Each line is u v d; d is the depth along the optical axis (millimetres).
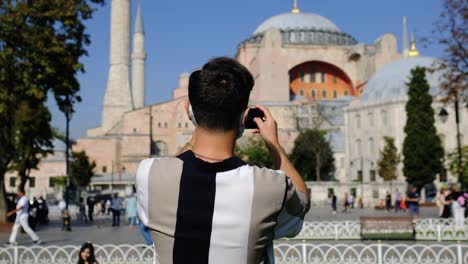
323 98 110312
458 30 28703
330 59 108375
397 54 102500
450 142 68438
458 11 28266
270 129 3170
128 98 107562
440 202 27219
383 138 71875
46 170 73500
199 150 2908
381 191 61094
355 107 77812
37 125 32062
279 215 2805
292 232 2938
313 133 78375
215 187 2650
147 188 2730
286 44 106188
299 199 2873
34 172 72812
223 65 2961
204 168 2723
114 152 100250
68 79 28828
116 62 107500
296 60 106625
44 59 27281
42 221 33875
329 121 95250
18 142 33250
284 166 3053
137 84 119188
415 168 58094
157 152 100312
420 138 58094
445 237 21453
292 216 2867
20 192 20156
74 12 27938
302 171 78062
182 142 100438
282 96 101312
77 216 41938
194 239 2609
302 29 117875
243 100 2916
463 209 22188
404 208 50688
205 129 2908
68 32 28531
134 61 120125
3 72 26844
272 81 101375
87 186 83875
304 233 22531
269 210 2656
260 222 2631
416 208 29656
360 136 76688
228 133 2922
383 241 21141
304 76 110188
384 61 101938
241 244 2609
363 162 75250
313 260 13836
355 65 109438
